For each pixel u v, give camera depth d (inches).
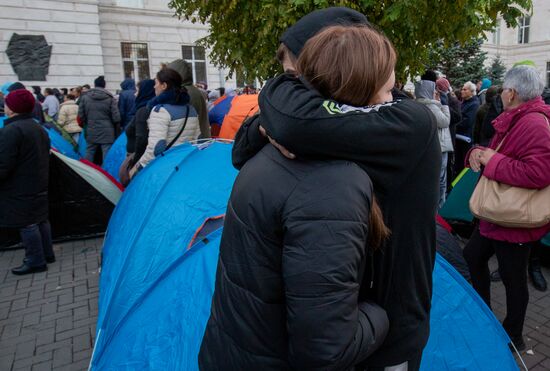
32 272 173.6
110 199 212.7
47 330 133.6
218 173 123.6
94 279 167.6
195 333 74.9
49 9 593.0
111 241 140.0
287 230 37.4
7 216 165.6
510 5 113.0
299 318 35.9
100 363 79.4
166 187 125.0
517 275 104.5
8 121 162.1
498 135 103.5
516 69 99.3
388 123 38.3
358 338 38.4
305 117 37.3
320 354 35.7
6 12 568.7
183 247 103.2
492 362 80.7
